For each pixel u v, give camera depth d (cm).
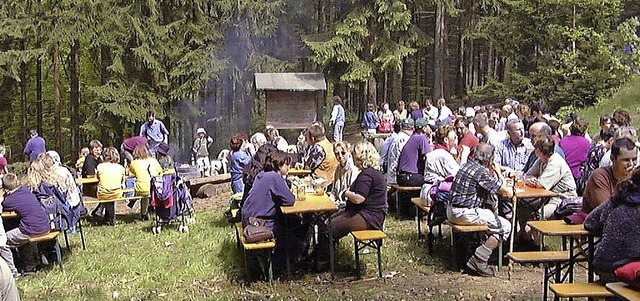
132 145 1187
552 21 1939
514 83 2030
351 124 2738
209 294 592
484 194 609
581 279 574
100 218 1009
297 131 2266
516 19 2058
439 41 2397
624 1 2033
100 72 2230
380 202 623
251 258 682
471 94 2714
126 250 784
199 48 2072
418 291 561
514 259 485
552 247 668
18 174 1956
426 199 708
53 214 695
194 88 2048
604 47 1800
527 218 655
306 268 658
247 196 645
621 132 575
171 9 2102
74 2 1914
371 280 607
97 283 644
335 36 2189
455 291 554
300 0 2372
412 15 2444
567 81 1867
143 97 1975
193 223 930
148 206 1002
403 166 845
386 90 2823
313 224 643
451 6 2320
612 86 1831
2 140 2450
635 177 382
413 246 718
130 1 2002
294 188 722
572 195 638
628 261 375
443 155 747
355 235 601
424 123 860
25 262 687
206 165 1454
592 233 414
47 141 2614
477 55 3353
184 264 704
